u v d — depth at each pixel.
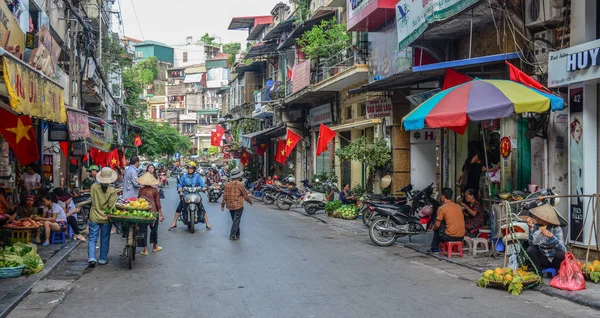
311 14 28.05
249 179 36.22
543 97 8.79
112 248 11.77
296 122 30.81
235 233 12.91
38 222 11.34
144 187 11.20
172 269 9.21
